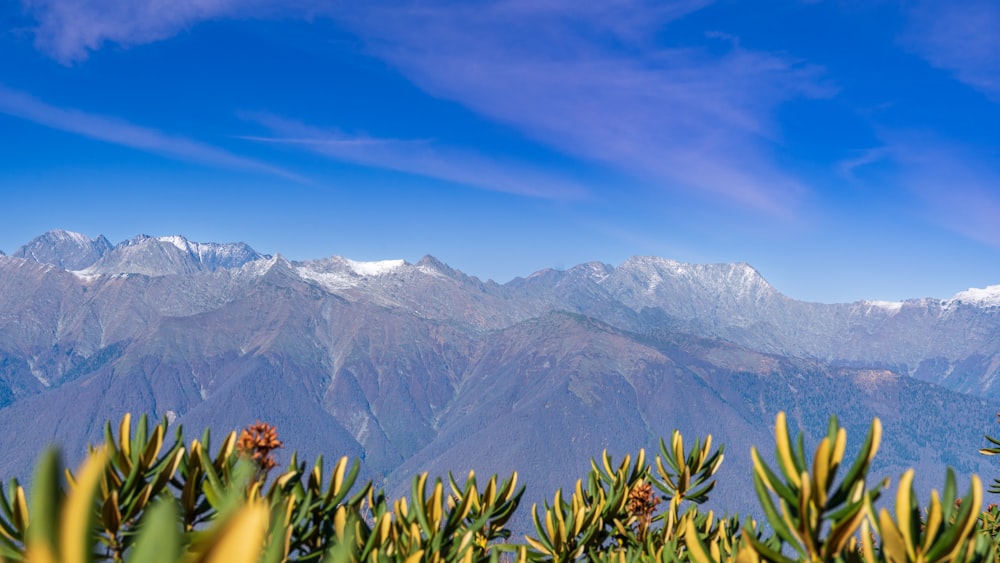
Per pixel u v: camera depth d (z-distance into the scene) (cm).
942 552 254
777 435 270
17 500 320
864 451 259
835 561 273
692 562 340
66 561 116
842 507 262
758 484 271
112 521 329
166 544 107
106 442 362
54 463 118
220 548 105
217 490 374
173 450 376
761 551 269
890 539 256
